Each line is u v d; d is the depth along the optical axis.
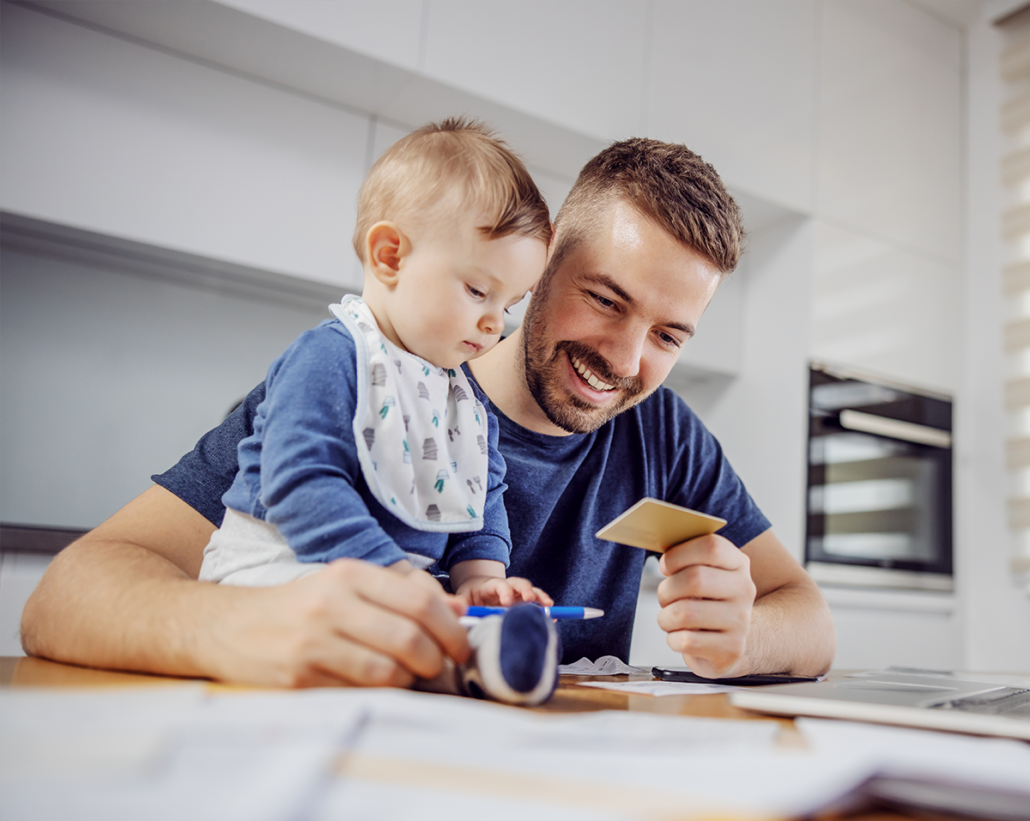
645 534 0.65
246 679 0.45
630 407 1.10
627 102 2.24
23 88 1.64
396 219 0.71
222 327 2.12
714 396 2.75
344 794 0.21
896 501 2.62
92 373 1.95
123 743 0.24
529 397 1.07
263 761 0.23
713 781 0.23
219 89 1.86
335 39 1.79
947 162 2.97
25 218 1.65
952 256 2.92
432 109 2.05
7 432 1.85
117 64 1.75
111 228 1.71
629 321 0.97
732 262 0.99
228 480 0.79
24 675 0.48
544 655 0.45
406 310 0.71
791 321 2.56
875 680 0.71
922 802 0.24
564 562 1.08
